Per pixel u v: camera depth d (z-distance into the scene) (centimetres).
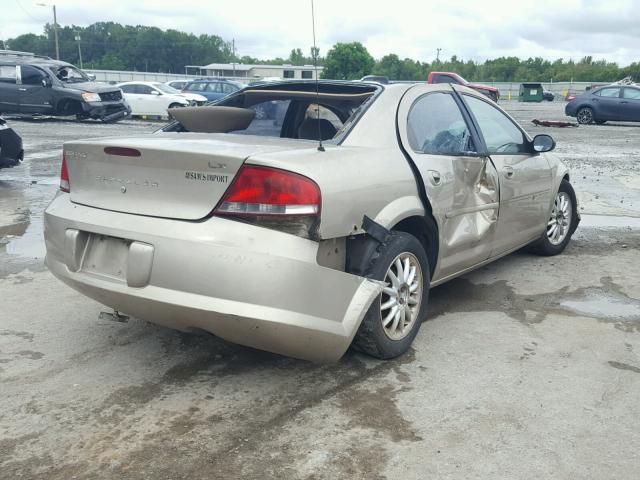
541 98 5381
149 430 272
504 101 5684
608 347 364
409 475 242
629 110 2234
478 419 282
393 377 322
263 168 268
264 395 303
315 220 274
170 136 335
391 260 319
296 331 272
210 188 274
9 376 320
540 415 286
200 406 293
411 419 282
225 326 272
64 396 301
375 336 319
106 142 300
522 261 541
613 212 766
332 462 250
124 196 296
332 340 286
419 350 355
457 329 387
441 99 403
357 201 298
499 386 313
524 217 473
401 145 347
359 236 314
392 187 324
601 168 1166
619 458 254
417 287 349
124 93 2314
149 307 283
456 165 379
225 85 2495
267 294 265
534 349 359
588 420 283
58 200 329
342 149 315
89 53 13350
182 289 273
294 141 325
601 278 496
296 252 270
